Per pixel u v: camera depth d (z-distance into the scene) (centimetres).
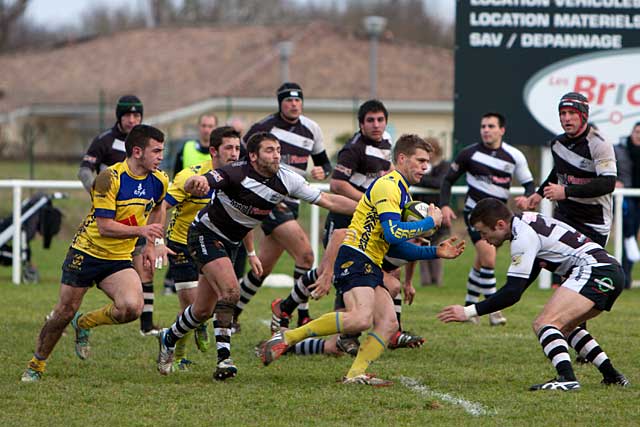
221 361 2378
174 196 2702
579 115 2641
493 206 2300
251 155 2312
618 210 4438
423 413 2086
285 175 2370
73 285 2323
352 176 3052
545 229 2312
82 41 16262
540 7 4766
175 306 3762
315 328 2289
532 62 4784
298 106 3250
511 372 2570
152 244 2394
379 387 2353
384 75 12862
